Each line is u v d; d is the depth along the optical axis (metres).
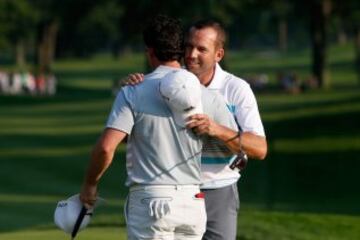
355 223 33.84
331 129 94.88
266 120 108.88
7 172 68.81
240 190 64.69
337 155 79.94
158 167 14.73
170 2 158.50
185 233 15.00
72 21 186.38
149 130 14.72
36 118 119.12
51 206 52.09
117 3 176.38
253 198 61.34
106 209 50.38
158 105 14.75
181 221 14.79
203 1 158.62
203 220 15.07
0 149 82.62
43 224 41.84
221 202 16.69
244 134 15.77
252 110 16.66
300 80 196.25
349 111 108.00
